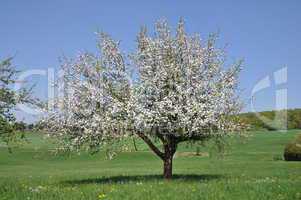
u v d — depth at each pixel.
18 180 31.20
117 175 33.84
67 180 29.73
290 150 51.88
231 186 21.12
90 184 25.03
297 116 79.88
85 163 56.78
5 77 23.88
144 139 27.78
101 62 27.69
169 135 27.70
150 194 18.81
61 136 27.23
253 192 18.95
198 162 51.31
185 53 27.94
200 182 24.73
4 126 23.22
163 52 27.75
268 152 66.88
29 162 58.34
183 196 18.19
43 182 28.58
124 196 18.45
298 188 20.02
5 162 58.16
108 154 26.91
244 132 28.28
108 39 27.84
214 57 28.12
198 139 28.05
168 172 28.41
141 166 49.62
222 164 47.25
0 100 23.36
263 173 34.56
